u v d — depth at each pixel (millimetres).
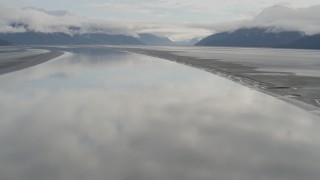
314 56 150750
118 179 17312
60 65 84000
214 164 19203
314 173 18062
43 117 29875
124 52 179625
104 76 60750
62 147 22000
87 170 18344
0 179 17266
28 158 20109
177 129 26203
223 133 25266
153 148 21828
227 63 95188
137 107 34188
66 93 42188
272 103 35875
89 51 187750
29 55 124188
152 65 88125
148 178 17422
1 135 24594
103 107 34062
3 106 34375
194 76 62281
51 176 17625
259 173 18062
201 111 32594
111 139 23672
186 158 20109
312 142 23078
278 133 25172
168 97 39844
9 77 57281
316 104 34719
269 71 68438
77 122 28281
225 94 42031
